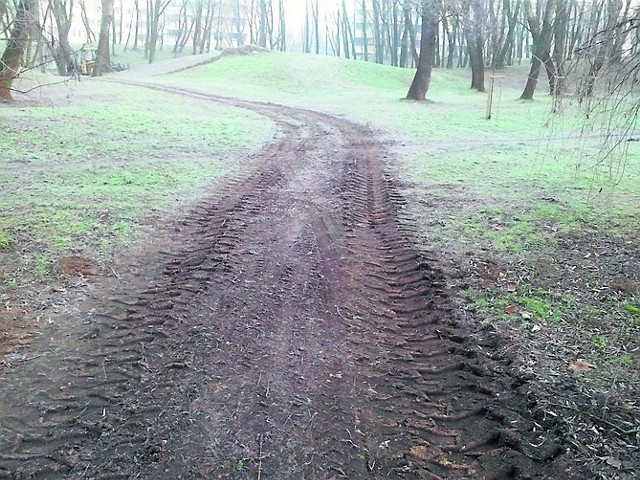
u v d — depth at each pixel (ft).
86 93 74.13
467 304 17.60
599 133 22.80
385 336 15.83
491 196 30.01
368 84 117.70
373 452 11.29
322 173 36.06
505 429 11.91
